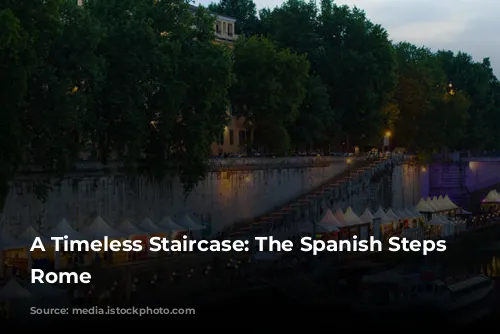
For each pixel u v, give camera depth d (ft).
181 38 288.51
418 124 475.31
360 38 413.80
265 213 349.00
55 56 242.78
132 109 267.39
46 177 251.80
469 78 572.92
